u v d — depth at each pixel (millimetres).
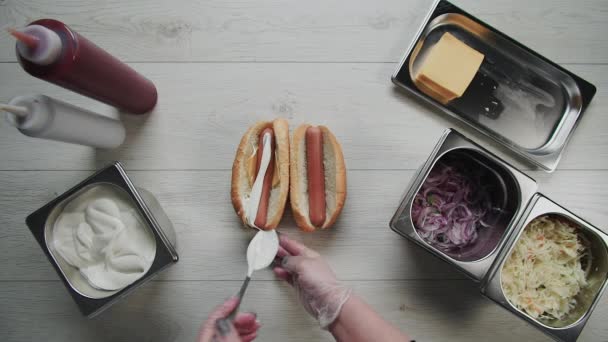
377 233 1020
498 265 817
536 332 1004
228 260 1015
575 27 1061
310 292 854
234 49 1054
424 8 1057
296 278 908
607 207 1026
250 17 1057
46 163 1030
